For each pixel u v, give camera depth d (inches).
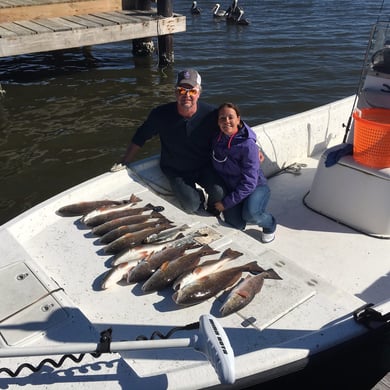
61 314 101.4
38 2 409.1
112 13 448.5
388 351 116.0
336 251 149.8
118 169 160.6
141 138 159.9
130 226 134.3
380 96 156.9
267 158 190.2
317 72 460.4
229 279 114.8
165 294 113.1
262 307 107.7
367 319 103.6
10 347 89.0
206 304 110.0
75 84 422.0
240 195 143.7
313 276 120.0
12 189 258.5
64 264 123.0
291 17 746.8
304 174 196.9
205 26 681.0
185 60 502.9
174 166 160.4
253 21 717.3
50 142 310.2
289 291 112.1
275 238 156.1
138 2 467.8
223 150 143.6
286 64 487.5
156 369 93.0
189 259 120.3
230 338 100.7
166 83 428.8
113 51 529.3
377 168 147.7
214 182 151.9
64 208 141.4
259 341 100.2
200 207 158.7
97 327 103.7
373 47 153.6
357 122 144.3
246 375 91.7
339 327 102.0
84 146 305.3
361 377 117.3
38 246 129.9
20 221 131.9
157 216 141.7
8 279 110.1
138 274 115.7
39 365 89.4
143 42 500.1
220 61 500.4
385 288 135.0
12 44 352.8
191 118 146.9
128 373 90.0
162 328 103.6
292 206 174.1
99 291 114.1
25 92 400.5
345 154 156.7
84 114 355.6
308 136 206.8
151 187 162.7
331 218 165.3
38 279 110.2
